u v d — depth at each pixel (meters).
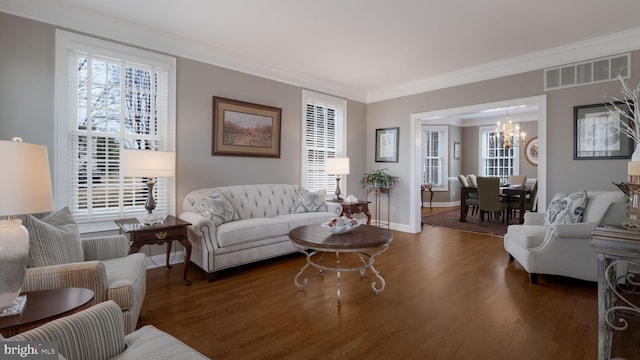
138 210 3.44
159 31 3.46
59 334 1.05
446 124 9.05
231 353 1.89
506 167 8.73
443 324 2.23
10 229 1.30
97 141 3.18
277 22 3.25
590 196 3.13
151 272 3.36
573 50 3.81
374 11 3.01
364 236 2.78
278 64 4.53
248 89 4.34
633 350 1.90
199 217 3.24
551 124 4.00
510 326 2.21
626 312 2.17
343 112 5.69
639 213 1.55
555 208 3.31
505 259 3.84
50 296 1.43
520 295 2.74
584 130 3.76
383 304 2.56
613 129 3.56
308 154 5.19
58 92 2.94
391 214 5.78
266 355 1.87
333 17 3.14
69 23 2.99
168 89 3.61
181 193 3.75
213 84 3.99
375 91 5.94
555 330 2.14
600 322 1.56
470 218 6.95
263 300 2.65
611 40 3.54
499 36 3.55
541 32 3.45
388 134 5.78
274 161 4.68
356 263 3.70
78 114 3.09
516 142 8.17
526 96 4.19
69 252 1.92
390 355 1.87
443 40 3.67
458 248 4.37
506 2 2.84
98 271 1.68
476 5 2.89
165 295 2.75
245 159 4.35
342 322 2.27
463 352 1.89
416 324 2.24
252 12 3.04
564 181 3.91
